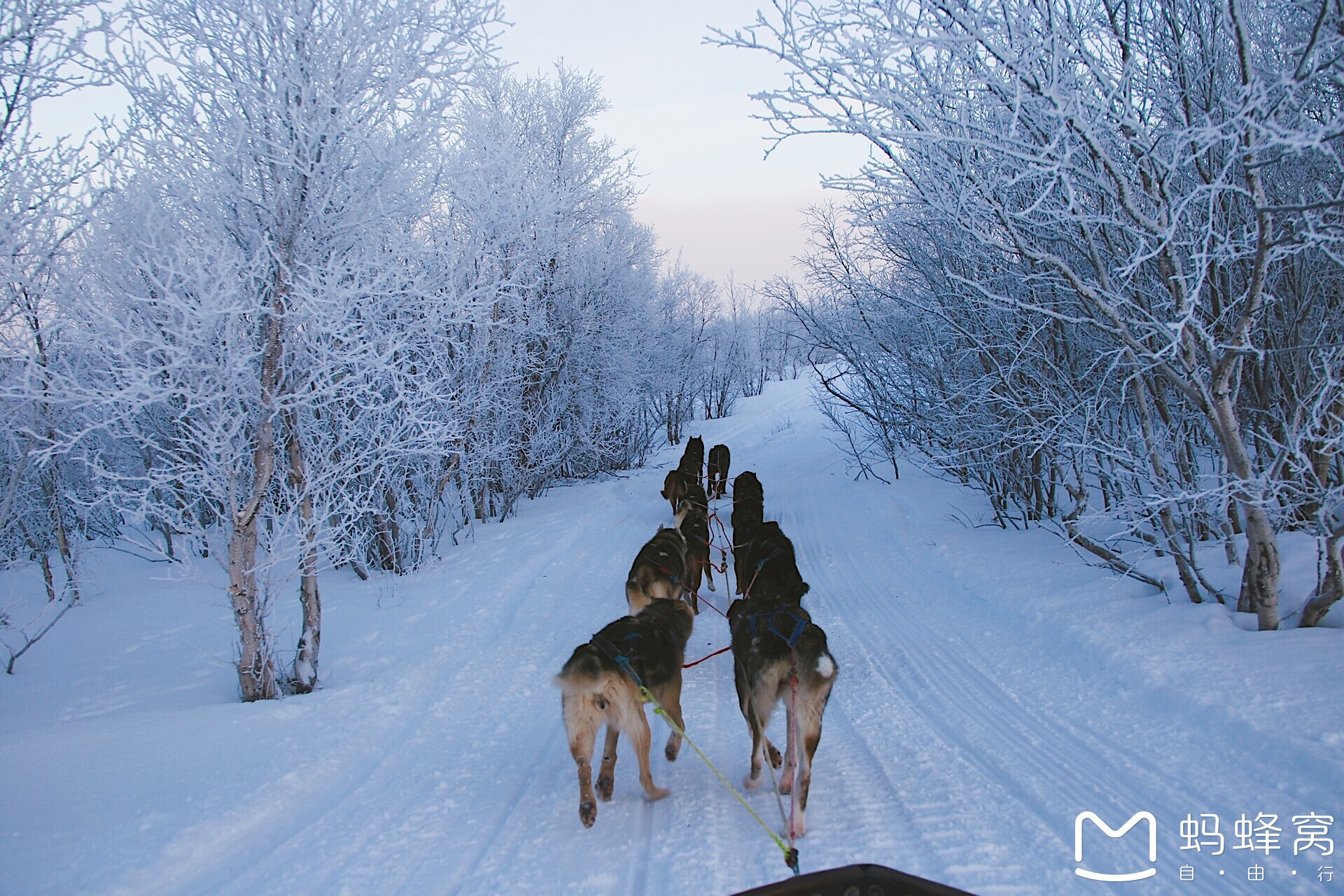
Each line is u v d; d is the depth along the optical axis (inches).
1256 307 216.2
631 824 175.2
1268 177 254.7
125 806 188.9
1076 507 314.0
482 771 208.4
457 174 398.9
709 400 1610.5
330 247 289.1
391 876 160.4
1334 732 171.0
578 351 743.7
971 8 219.8
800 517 552.1
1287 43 234.2
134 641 369.4
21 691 303.7
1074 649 252.1
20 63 262.5
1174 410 304.2
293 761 212.7
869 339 517.7
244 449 268.7
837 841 159.9
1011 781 180.9
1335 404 251.4
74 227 277.9
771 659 175.2
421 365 372.2
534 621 345.1
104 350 255.3
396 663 296.2
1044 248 273.7
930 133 217.3
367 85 287.0
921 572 389.1
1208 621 243.4
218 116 273.3
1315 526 229.5
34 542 474.0
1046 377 318.3
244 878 162.7
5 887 155.9
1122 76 225.9
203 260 249.8
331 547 283.1
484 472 578.9
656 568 293.1
